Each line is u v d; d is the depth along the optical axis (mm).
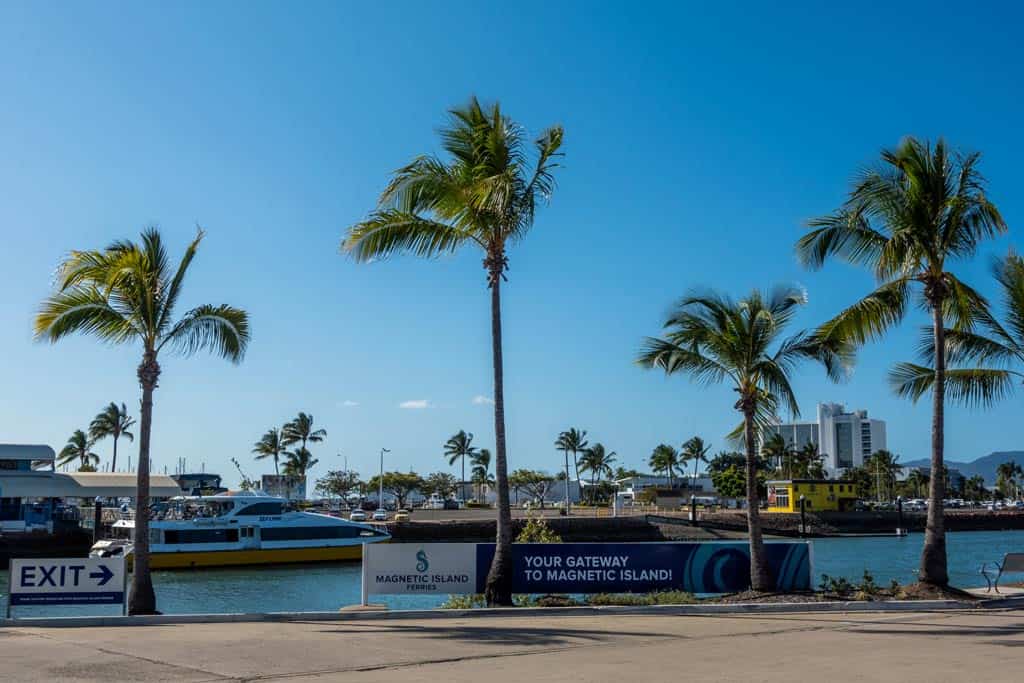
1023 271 22312
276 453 137125
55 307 20375
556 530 90438
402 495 142250
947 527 119875
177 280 21312
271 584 48938
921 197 21000
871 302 22219
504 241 21484
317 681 10727
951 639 14711
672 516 103938
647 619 18219
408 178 20047
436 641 14547
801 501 104062
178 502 61906
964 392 22938
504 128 21188
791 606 19781
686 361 23391
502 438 21125
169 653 13023
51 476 65188
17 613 19453
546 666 11945
